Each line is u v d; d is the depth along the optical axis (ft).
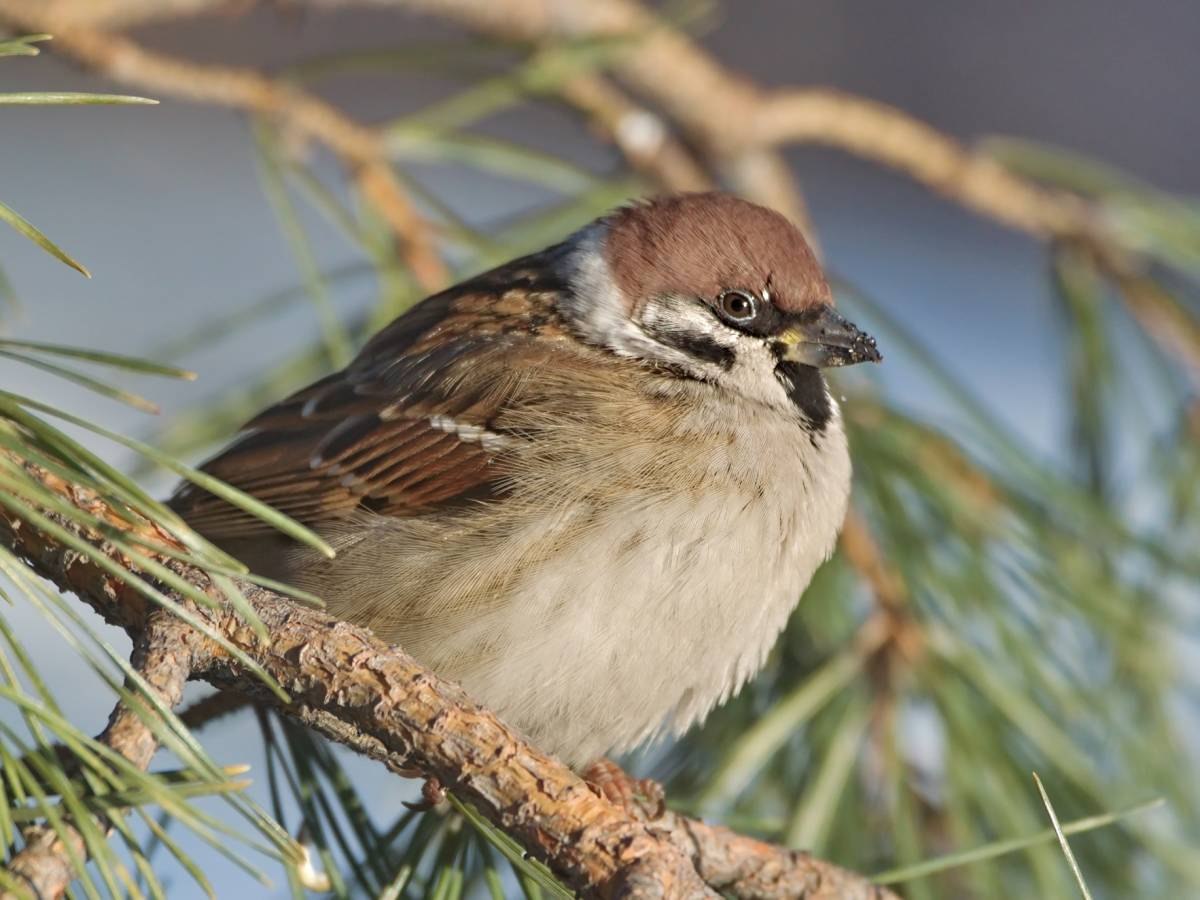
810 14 68.28
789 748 28.40
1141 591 29.78
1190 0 70.18
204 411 31.07
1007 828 27.22
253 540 28.68
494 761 19.07
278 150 29.04
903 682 27.94
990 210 33.78
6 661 16.33
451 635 26.84
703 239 30.09
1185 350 33.17
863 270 64.80
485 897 25.48
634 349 29.71
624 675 26.63
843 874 23.29
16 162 57.11
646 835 18.70
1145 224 33.14
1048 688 28.27
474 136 30.89
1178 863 27.61
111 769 16.62
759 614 27.27
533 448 27.53
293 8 31.83
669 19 30.86
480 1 32.76
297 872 18.75
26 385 47.16
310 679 19.33
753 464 27.61
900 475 29.76
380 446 28.27
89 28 27.37
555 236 31.71
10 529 19.53
